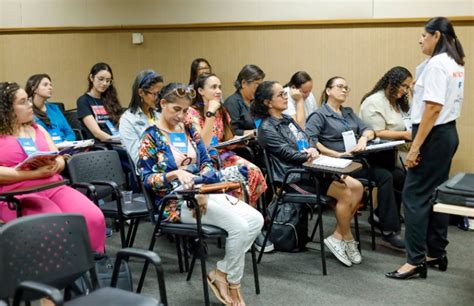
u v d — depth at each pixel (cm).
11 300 165
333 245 328
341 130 380
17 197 250
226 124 377
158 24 539
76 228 190
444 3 461
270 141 329
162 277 182
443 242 313
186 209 256
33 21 573
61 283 184
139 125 337
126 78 557
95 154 318
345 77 496
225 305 261
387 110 400
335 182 323
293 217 347
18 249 171
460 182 229
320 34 497
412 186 295
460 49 283
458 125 467
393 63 481
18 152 257
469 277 306
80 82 571
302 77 432
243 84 419
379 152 375
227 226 251
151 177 260
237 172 338
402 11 473
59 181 255
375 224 384
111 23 552
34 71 582
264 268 321
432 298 277
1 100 258
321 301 274
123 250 188
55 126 412
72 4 560
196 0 526
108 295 179
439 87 272
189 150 278
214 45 527
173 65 542
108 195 322
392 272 307
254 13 512
